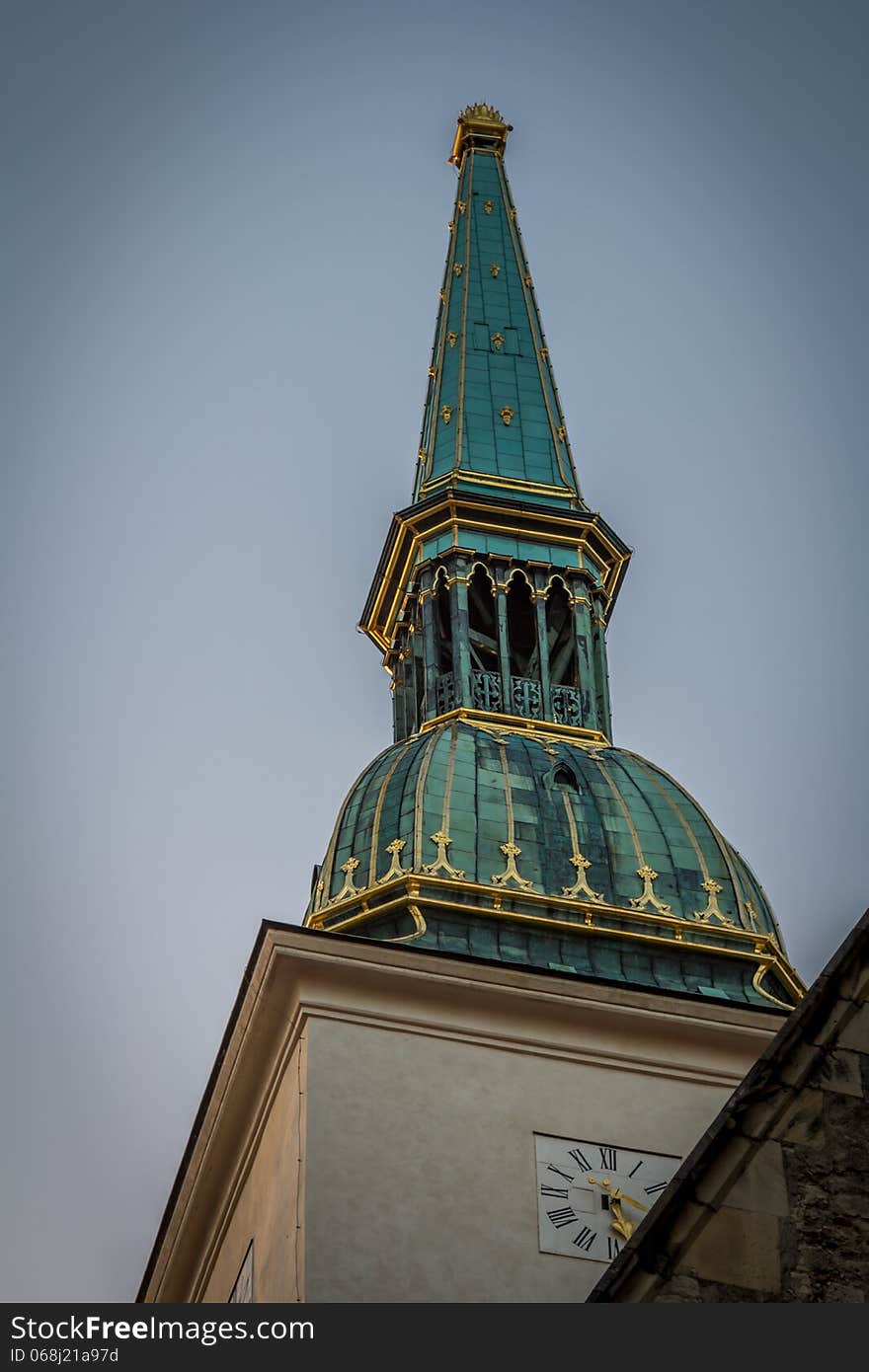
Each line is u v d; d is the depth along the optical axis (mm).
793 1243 18812
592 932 42281
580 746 48188
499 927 42094
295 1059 37406
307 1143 35812
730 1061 38906
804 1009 19656
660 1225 18922
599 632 53156
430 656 51594
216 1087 39219
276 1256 36031
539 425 56344
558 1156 36969
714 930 42781
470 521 53438
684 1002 39062
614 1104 37938
